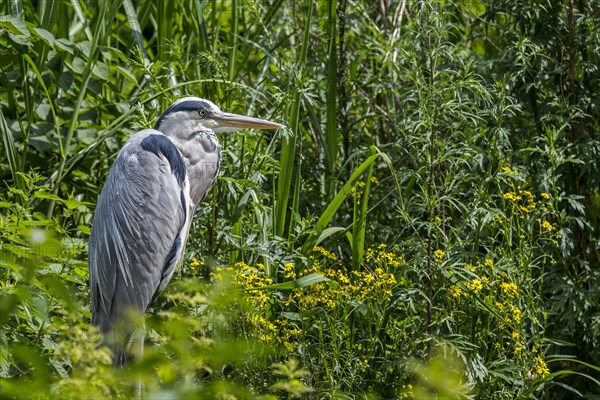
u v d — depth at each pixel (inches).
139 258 336.5
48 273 314.3
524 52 431.5
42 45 446.0
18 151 455.2
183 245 355.6
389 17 537.0
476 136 399.9
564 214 395.9
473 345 350.3
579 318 407.5
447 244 380.5
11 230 317.7
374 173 477.4
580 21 433.7
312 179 474.3
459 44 534.9
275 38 529.3
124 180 342.3
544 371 355.6
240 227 403.5
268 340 339.6
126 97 501.0
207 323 319.6
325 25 479.5
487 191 395.5
